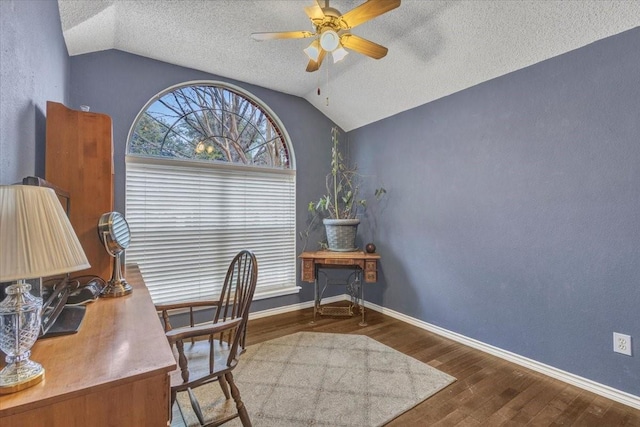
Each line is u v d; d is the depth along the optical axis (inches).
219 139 131.4
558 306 87.6
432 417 71.3
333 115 157.9
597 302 80.2
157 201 116.1
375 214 149.6
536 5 77.5
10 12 44.3
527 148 94.3
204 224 125.7
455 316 114.9
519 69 96.0
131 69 110.4
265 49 108.8
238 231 133.9
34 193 29.8
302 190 151.2
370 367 93.4
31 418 28.3
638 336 73.6
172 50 109.0
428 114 125.2
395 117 139.6
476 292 108.2
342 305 155.3
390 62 113.0
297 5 86.3
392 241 140.9
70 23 82.6
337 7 86.1
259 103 140.3
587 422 69.8
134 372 32.7
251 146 139.6
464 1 82.6
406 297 134.1
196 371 58.6
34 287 41.1
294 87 139.3
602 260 79.3
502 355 100.3
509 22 84.0
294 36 80.5
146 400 33.2
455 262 115.0
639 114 73.4
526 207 94.6
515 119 97.2
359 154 158.9
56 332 41.8
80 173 67.7
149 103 114.8
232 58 114.8
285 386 83.0
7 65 43.4
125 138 109.3
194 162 123.4
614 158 77.2
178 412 72.0
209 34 99.6
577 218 83.7
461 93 112.9
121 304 55.8
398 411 72.9
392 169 140.9
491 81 103.7
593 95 80.6
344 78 129.0
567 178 85.6
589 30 78.6
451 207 116.3
